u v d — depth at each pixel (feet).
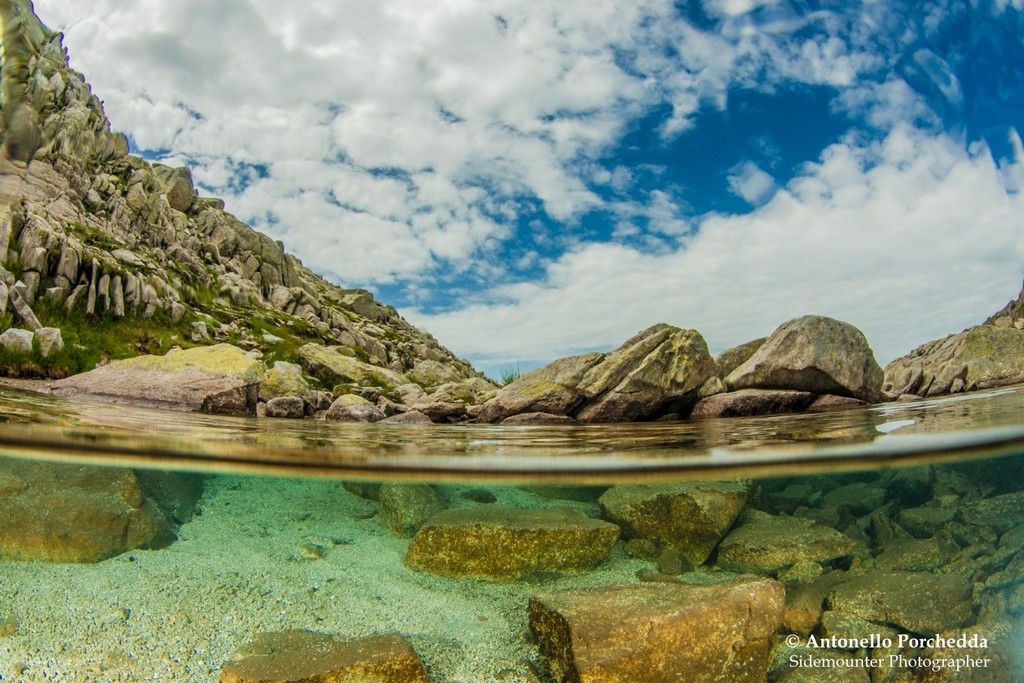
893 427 31.24
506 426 45.93
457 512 23.63
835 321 50.85
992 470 30.96
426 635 18.43
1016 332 59.77
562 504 26.96
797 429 33.40
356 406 51.37
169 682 15.79
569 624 16.56
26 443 24.11
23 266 61.05
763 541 23.24
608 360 50.67
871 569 22.29
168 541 23.52
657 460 25.41
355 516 27.04
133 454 24.66
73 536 21.24
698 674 16.39
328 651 16.26
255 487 28.78
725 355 59.47
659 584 19.11
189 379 45.55
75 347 57.00
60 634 17.31
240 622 18.43
